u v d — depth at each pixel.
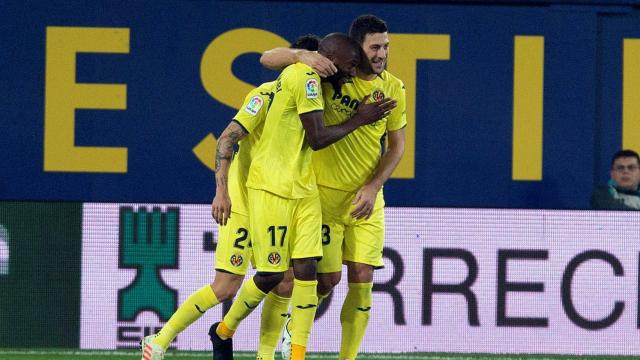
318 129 23.98
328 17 32.19
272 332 26.55
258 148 24.92
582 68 32.28
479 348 31.98
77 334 31.97
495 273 32.06
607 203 32.25
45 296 31.98
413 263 32.03
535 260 32.12
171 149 32.22
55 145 32.12
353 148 25.52
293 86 24.17
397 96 25.89
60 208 32.06
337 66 24.53
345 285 31.75
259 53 32.25
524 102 32.34
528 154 32.31
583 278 32.12
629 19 32.25
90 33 32.19
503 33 32.28
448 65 32.25
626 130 32.28
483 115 32.31
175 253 32.03
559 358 31.84
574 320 32.06
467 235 32.12
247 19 32.22
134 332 31.94
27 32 32.09
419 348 31.95
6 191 32.03
